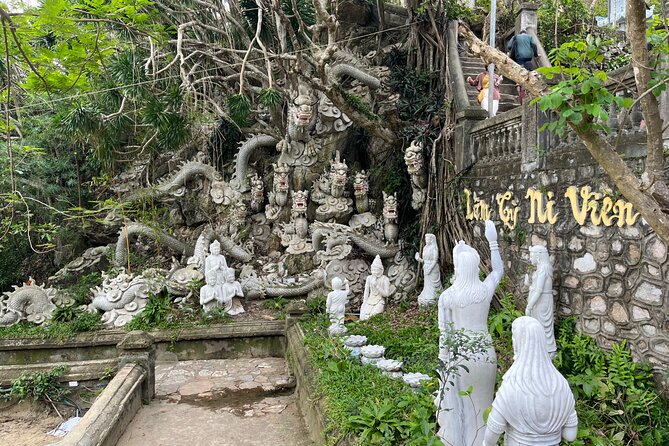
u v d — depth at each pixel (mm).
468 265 4508
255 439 6211
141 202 12266
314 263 11203
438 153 9930
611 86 5332
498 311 7215
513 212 7391
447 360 4398
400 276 10375
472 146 8938
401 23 13258
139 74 8703
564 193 6227
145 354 7465
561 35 12359
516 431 3012
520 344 3117
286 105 11844
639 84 3178
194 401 7512
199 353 9523
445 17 11250
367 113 10375
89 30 8930
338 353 6703
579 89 3303
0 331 9664
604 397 5059
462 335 4195
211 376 8586
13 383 7207
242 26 11055
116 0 7902
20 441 6566
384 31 12188
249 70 10719
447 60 10586
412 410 4867
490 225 4930
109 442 5879
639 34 3150
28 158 12164
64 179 13383
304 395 6695
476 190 8672
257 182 11875
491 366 4355
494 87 9648
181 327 9617
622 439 4645
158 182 12500
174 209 12797
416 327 8008
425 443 4082
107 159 10055
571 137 6215
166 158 13086
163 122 8992
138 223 11781
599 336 5699
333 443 4785
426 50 11609
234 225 12023
